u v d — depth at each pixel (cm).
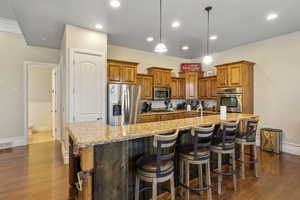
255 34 418
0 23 437
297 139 403
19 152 416
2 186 258
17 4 273
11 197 230
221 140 272
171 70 584
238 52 520
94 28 372
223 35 425
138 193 192
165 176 181
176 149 250
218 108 507
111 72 435
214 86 558
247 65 465
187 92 616
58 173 302
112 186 179
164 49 281
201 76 624
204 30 392
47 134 625
